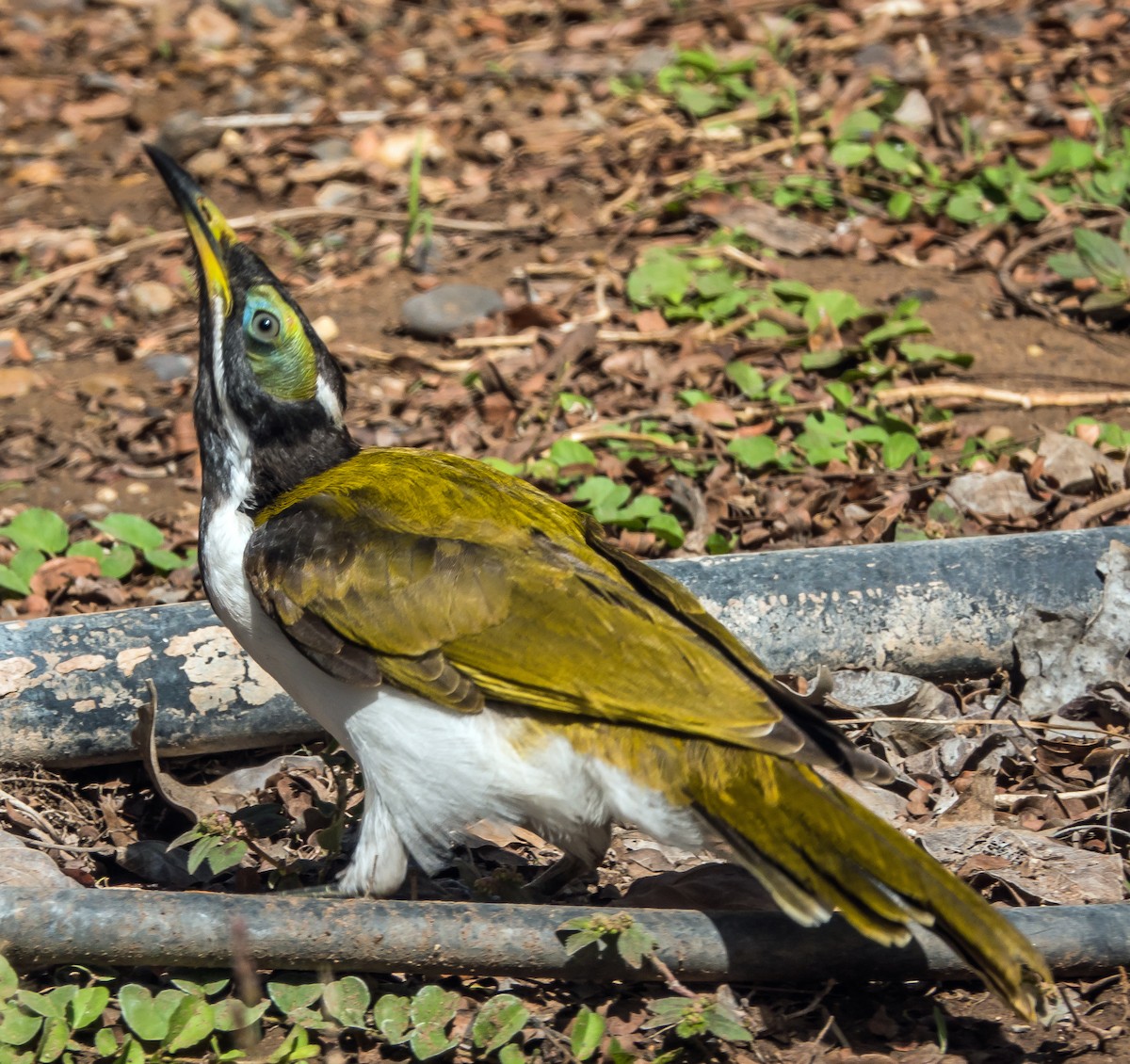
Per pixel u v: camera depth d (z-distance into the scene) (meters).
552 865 9.07
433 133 19.97
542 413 14.16
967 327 15.02
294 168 19.50
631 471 13.11
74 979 7.75
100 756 9.84
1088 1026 7.43
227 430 8.66
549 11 23.83
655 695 7.54
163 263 17.62
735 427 13.76
